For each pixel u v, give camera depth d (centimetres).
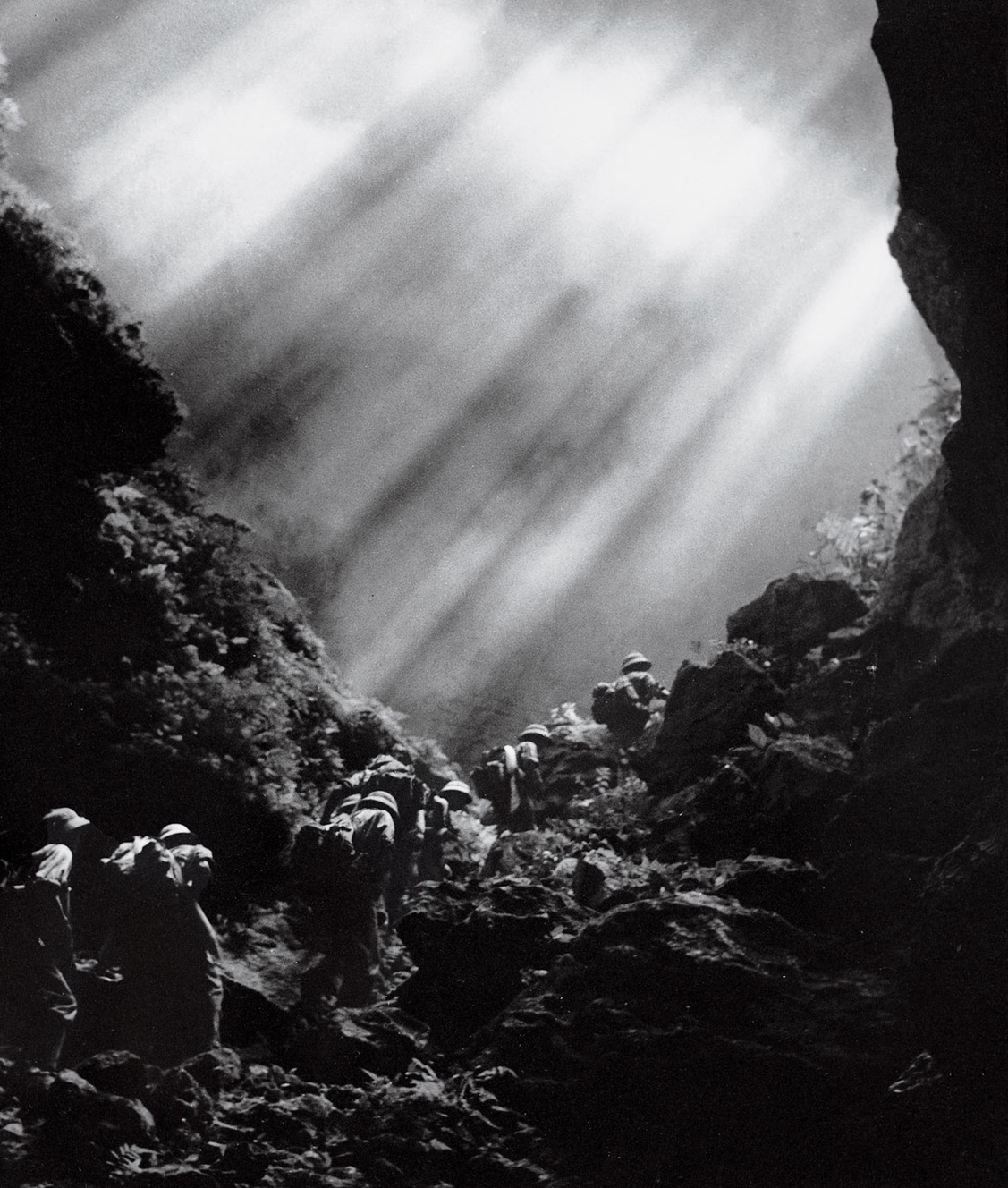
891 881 1168
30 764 1199
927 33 1078
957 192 1173
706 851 1350
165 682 1343
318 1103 941
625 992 1039
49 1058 907
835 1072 942
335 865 1141
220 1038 1041
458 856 1638
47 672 1247
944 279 1302
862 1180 891
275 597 1816
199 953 1010
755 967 1030
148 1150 848
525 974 1109
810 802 1302
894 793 1245
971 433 1304
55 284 1389
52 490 1377
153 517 1602
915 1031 959
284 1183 857
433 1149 916
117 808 1225
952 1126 879
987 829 945
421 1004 1113
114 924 1022
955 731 1262
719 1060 965
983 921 890
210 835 1267
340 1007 1104
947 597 1395
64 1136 826
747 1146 934
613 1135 956
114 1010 988
